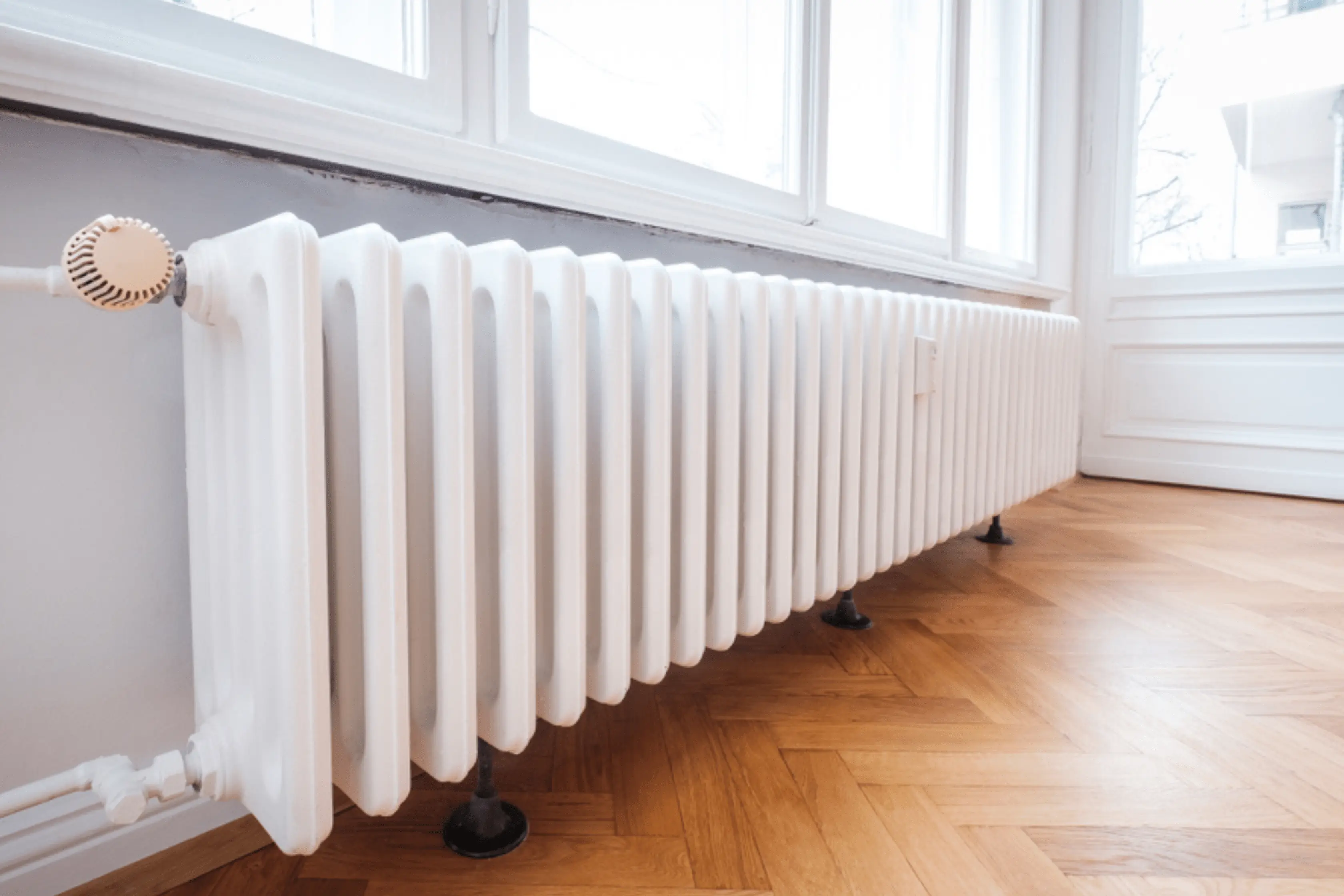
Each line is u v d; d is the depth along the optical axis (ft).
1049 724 3.48
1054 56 8.94
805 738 3.35
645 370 2.72
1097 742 3.31
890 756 3.19
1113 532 7.16
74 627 2.26
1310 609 5.02
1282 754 3.21
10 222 2.06
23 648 2.17
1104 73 9.54
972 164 8.41
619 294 2.51
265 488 1.81
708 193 4.39
